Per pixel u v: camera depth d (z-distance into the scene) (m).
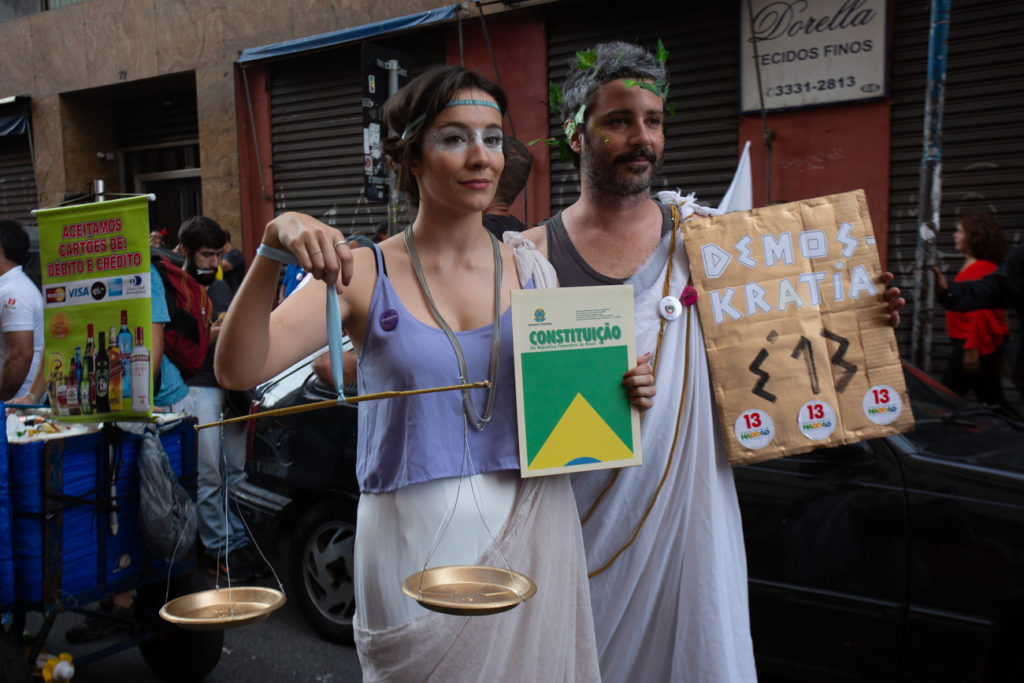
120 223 2.51
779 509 2.92
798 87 6.16
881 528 2.75
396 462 1.57
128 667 3.46
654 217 2.12
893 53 5.87
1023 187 5.48
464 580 1.46
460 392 1.58
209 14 9.09
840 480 2.85
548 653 1.66
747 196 3.58
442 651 1.54
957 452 2.84
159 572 2.94
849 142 6.06
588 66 2.02
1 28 10.72
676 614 1.99
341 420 3.71
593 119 2.02
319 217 8.74
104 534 2.76
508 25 7.33
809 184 6.23
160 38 9.50
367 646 1.62
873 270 2.03
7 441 2.58
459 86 1.54
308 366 4.00
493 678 1.57
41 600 2.60
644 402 1.69
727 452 1.99
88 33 10.05
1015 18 5.44
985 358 4.82
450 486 1.57
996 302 4.18
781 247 2.03
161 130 10.56
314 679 3.37
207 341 3.99
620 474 1.97
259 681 3.35
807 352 2.01
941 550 2.65
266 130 8.98
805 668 2.86
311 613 3.77
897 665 2.70
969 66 5.62
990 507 2.62
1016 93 5.48
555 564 1.67
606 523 1.98
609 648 2.05
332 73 8.44
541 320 1.64
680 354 1.99
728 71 6.43
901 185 5.95
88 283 2.58
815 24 6.02
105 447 2.74
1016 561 2.55
